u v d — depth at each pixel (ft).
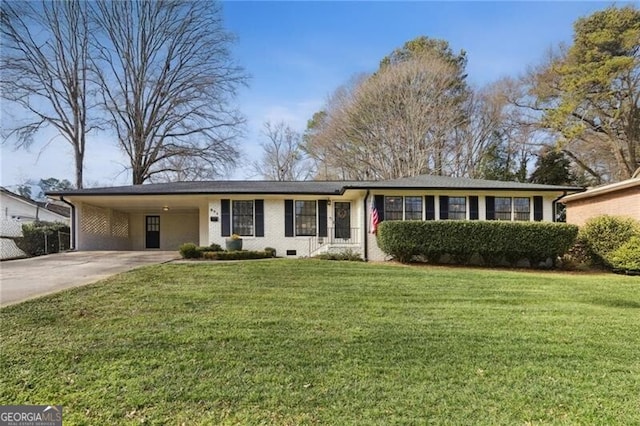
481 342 13.30
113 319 15.52
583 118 76.02
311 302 19.04
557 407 8.87
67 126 71.92
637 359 11.90
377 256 41.68
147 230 63.16
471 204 43.04
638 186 36.63
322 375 10.50
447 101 86.89
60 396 9.23
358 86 91.61
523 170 86.48
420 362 11.48
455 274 28.73
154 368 10.85
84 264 33.71
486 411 8.66
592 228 36.24
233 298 19.60
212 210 45.91
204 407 8.78
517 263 36.76
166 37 76.84
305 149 113.29
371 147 89.30
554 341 13.47
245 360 11.49
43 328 14.21
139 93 75.77
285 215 45.98
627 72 68.64
